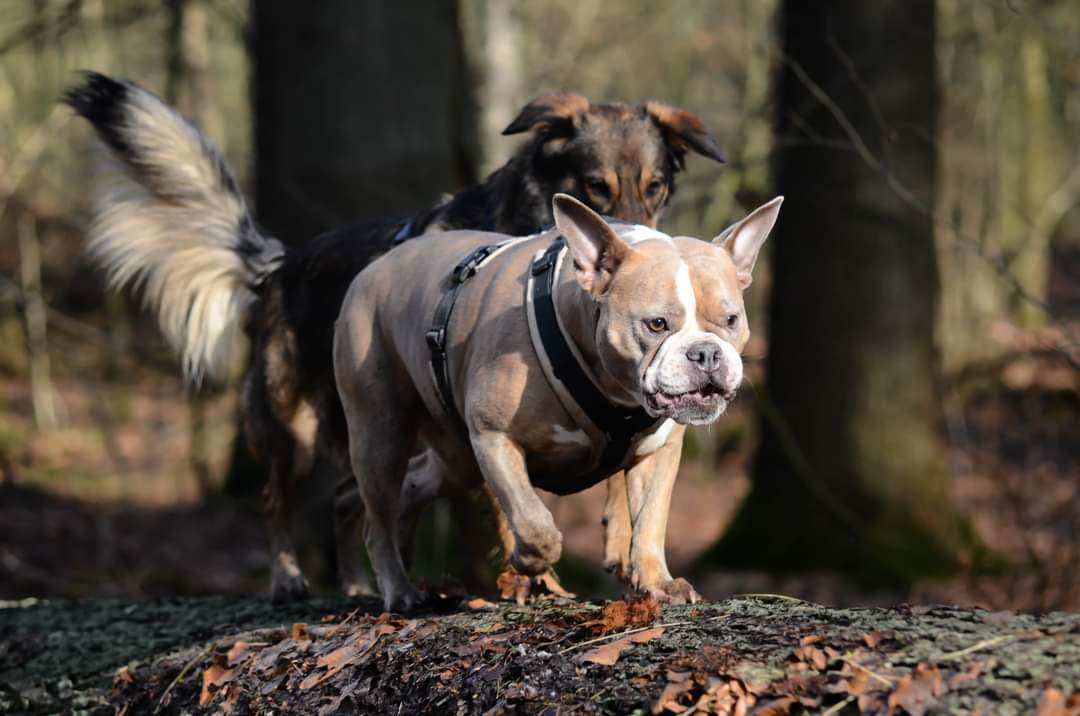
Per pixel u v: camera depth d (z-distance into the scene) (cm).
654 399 528
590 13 2619
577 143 902
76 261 2673
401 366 687
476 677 539
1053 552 1327
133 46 2827
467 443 680
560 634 558
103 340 2138
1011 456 1642
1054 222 2828
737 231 573
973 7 2247
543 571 593
